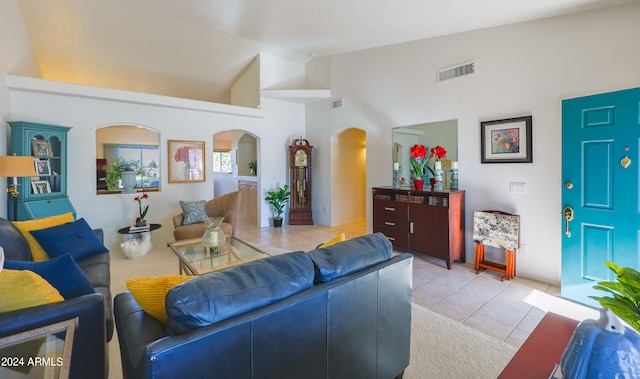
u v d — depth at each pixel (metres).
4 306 1.29
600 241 2.61
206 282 1.11
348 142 6.48
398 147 4.68
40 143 3.76
